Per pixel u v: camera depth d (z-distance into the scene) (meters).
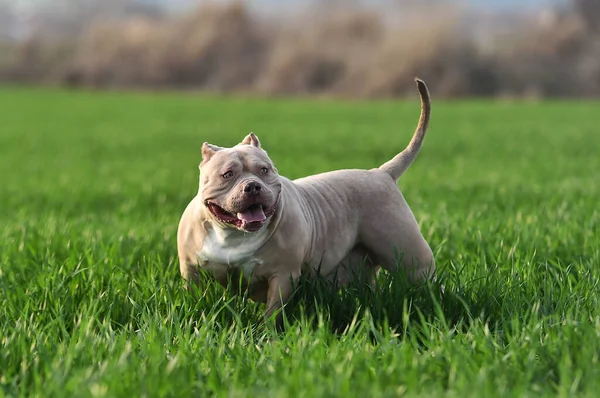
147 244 7.86
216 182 5.31
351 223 6.04
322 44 63.34
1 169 18.73
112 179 16.31
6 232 9.02
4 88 66.94
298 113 40.94
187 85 69.19
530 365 4.39
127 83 70.25
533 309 5.14
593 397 3.90
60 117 38.22
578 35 60.34
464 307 5.62
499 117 37.00
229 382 4.33
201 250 5.61
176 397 4.12
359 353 4.61
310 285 5.79
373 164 18.25
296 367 4.34
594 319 5.21
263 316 5.70
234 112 41.69
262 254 5.52
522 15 62.53
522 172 16.17
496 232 8.02
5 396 4.24
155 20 73.31
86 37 72.75
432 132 28.78
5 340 4.99
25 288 6.32
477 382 4.00
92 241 7.71
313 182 6.13
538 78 59.50
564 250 7.48
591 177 14.89
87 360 4.59
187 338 4.95
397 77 58.72
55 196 13.72
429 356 4.51
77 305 5.92
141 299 5.91
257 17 68.25
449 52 58.66
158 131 30.34
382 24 63.19
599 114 38.66
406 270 6.05
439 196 12.39
